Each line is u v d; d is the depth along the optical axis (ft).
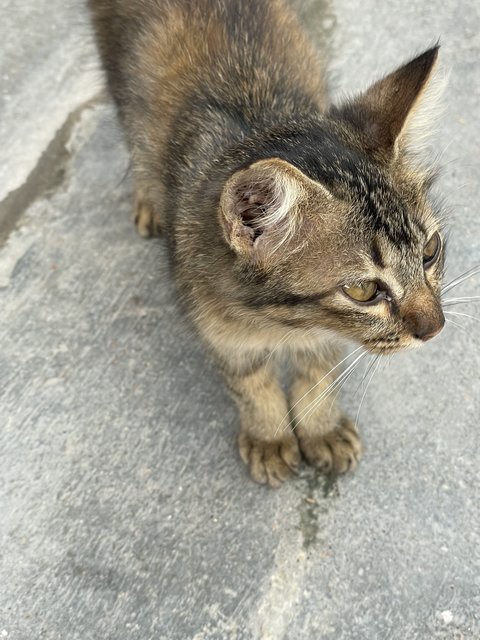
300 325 0.94
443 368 1.20
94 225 1.42
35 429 1.18
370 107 0.94
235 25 1.14
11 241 1.40
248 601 1.00
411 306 0.89
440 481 1.09
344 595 0.99
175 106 1.11
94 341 1.27
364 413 1.17
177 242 1.01
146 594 1.01
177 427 1.17
